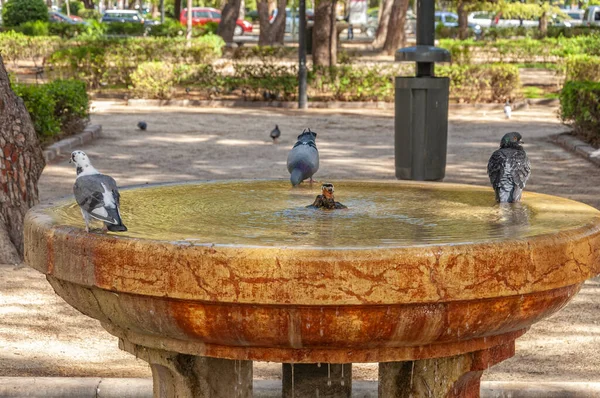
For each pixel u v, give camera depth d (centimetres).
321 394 536
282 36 5188
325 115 2525
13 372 634
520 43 4012
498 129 2184
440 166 1150
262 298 351
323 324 358
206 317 366
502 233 401
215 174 1529
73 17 6234
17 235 965
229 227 432
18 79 3194
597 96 1816
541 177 1502
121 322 395
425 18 1120
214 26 5309
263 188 595
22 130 968
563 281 387
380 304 352
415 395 439
